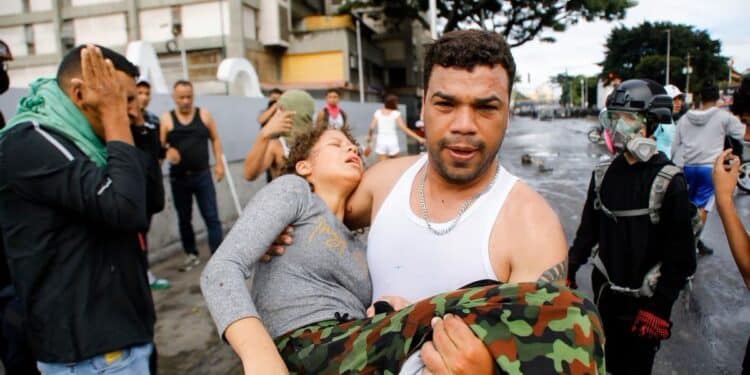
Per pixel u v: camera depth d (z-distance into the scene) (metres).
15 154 1.59
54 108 1.68
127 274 1.78
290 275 1.39
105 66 1.67
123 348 1.72
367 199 1.62
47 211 1.61
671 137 5.18
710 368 3.10
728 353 3.28
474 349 0.95
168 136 4.69
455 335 0.97
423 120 1.32
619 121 2.24
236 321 1.13
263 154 3.08
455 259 1.29
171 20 25.52
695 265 2.08
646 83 2.23
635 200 2.15
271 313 1.38
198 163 4.81
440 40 1.25
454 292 1.12
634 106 2.18
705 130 5.09
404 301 1.35
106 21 26.39
